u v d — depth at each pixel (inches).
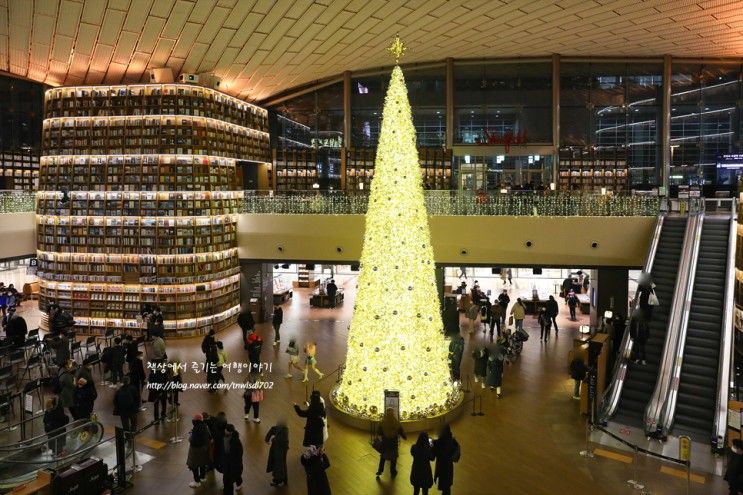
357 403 419.2
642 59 970.1
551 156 995.9
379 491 323.9
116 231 710.5
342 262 754.2
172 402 436.8
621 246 676.1
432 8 639.1
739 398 415.8
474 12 660.7
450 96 1000.9
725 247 533.6
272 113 1078.4
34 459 324.8
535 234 695.7
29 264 1047.6
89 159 715.4
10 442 393.7
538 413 442.3
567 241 689.6
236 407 456.8
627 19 697.6
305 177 1019.3
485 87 1004.6
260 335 700.7
